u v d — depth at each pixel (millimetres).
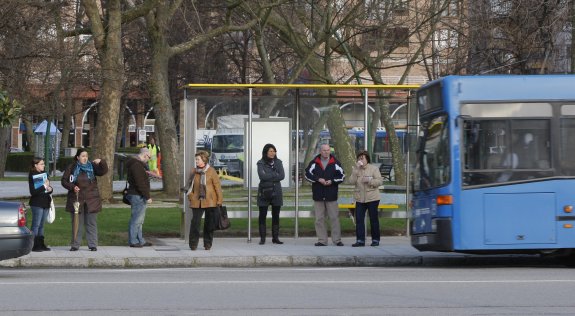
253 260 38500
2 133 110875
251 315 23547
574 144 35125
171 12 64312
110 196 59625
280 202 44219
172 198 64812
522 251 37562
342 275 33688
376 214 43281
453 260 39250
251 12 61875
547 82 35344
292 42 67000
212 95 46062
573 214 34875
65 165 123688
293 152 46688
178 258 38250
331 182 43406
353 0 70875
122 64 60125
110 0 58969
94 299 26516
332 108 47344
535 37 63531
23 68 60562
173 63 113500
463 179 34938
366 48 71938
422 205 36781
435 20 67688
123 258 38000
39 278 32531
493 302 25766
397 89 45250
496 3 66812
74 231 40531
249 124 45969
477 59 71625
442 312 23984
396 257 38906
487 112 35125
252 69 115375
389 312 23984
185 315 23547
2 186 88750
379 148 47969
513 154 35000
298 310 24359
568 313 23812
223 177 46406
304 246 43438
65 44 67688
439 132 35750
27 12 58812
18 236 31859
